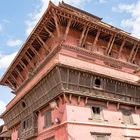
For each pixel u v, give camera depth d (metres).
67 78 24.78
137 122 29.31
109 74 28.97
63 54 26.52
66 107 24.06
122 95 28.92
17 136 34.22
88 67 27.48
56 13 28.23
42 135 27.41
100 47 34.06
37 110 29.03
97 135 24.94
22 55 35.56
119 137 26.56
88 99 26.05
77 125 23.91
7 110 36.22
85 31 31.89
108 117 26.84
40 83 27.48
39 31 31.36
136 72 34.72
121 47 35.66
